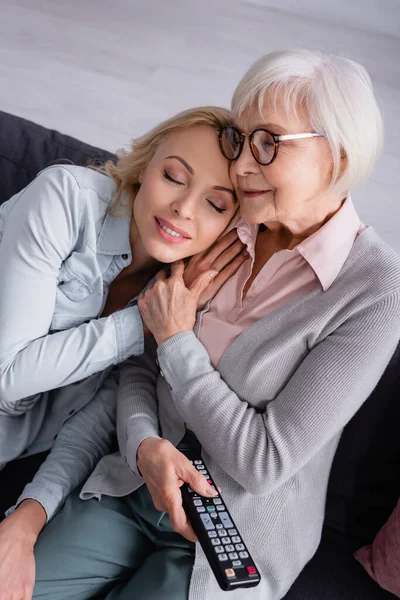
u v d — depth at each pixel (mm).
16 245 1335
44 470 1444
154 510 1388
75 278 1413
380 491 1487
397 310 1219
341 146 1197
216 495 1252
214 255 1415
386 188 2994
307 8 4504
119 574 1388
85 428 1521
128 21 4109
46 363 1331
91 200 1396
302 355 1289
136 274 1537
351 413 1250
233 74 3766
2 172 1638
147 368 1517
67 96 3381
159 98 3477
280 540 1330
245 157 1237
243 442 1242
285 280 1328
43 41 3777
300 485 1340
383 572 1384
